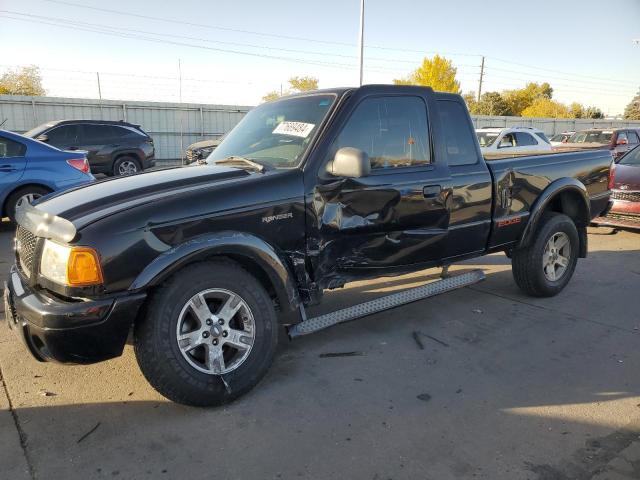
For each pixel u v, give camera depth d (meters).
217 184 3.25
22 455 2.73
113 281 2.84
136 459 2.70
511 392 3.42
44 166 8.72
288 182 3.43
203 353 3.23
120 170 15.45
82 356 2.88
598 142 17.70
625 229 9.46
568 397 3.36
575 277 6.18
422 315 4.86
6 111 22.72
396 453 2.76
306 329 3.71
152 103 25.69
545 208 5.09
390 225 3.93
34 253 3.03
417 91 4.14
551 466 2.66
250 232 3.27
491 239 4.68
